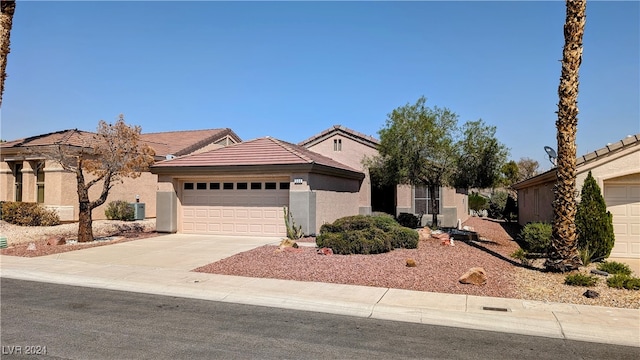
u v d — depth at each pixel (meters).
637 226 14.23
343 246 13.52
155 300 8.98
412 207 25.25
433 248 14.80
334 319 7.72
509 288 9.61
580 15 10.80
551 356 6.04
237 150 20.08
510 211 32.53
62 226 20.67
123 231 20.88
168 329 7.00
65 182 21.64
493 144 17.91
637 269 12.33
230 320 7.57
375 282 10.15
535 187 21.17
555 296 9.01
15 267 12.23
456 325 7.44
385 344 6.43
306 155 19.38
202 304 8.69
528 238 13.72
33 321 7.34
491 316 7.75
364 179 25.78
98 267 12.17
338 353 6.03
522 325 7.36
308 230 17.59
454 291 9.41
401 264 11.88
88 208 17.28
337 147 26.56
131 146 17.59
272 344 6.36
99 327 7.05
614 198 14.38
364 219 15.65
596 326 7.24
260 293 9.35
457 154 18.50
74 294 9.45
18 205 21.05
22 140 23.94
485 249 15.03
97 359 5.66
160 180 19.81
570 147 10.99
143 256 13.82
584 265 12.09
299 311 8.23
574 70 10.90
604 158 14.17
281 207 18.53
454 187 19.61
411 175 18.69
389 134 18.41
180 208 19.94
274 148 19.47
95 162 18.05
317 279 10.48
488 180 18.30
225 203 19.33
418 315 7.92
